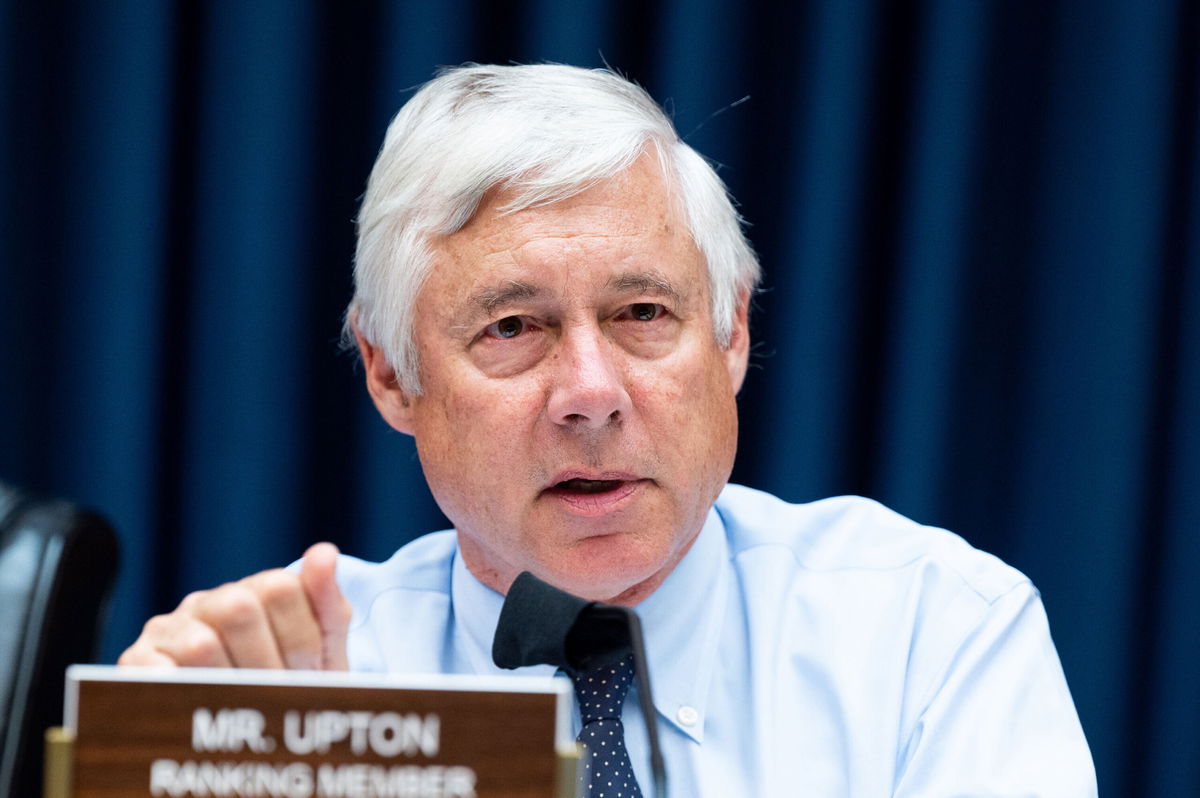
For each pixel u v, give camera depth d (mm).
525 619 3170
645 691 2871
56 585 3326
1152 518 8508
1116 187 8250
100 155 8242
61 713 3309
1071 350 8383
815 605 5570
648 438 4820
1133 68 8219
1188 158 8398
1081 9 8312
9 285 8266
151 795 2541
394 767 2543
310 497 8586
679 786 5078
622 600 5285
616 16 8414
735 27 8438
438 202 4934
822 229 8344
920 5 8383
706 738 5199
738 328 5652
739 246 5539
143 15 8219
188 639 3346
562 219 4840
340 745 2551
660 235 4930
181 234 8594
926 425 8336
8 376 8305
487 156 4848
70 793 2535
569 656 3131
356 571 6125
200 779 2549
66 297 8328
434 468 5109
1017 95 8453
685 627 5316
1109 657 8328
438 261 4965
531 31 8312
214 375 8344
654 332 4906
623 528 4855
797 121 8414
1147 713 8492
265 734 2555
